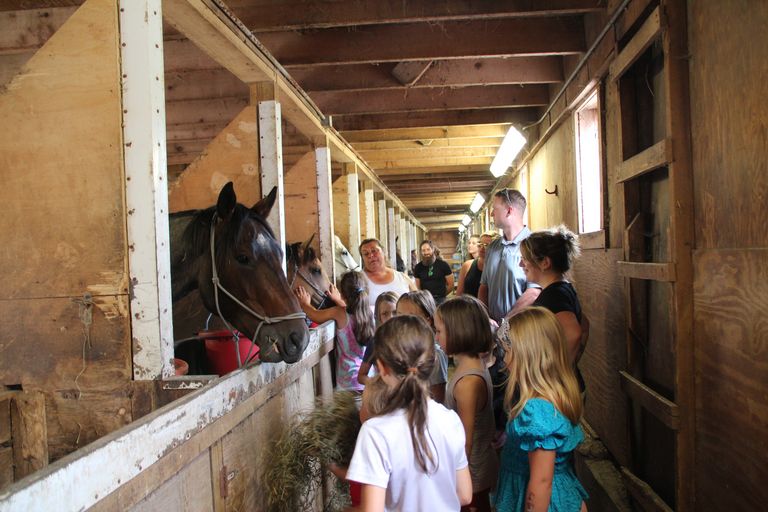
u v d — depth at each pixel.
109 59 1.51
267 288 1.86
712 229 1.82
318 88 4.12
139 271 1.49
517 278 3.12
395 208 12.39
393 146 6.79
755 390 1.55
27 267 1.53
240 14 3.06
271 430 1.91
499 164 6.32
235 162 2.68
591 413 3.53
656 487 2.44
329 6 3.04
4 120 1.54
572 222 3.90
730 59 1.66
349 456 1.88
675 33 1.99
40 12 2.78
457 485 1.32
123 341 1.50
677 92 1.98
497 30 3.49
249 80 2.67
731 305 1.68
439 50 3.50
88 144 1.51
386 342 1.29
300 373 2.27
